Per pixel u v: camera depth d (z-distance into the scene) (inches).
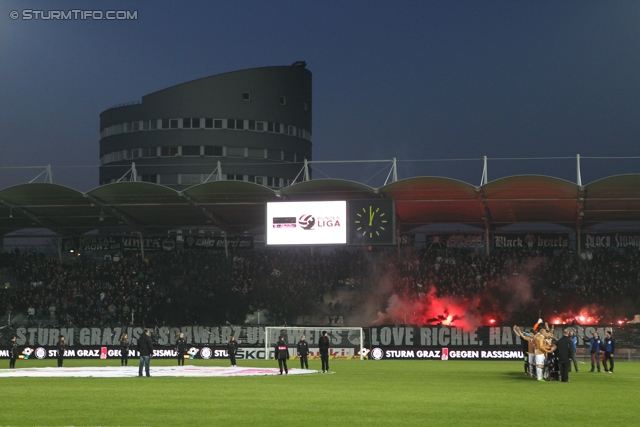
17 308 2824.8
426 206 2684.5
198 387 1115.9
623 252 2861.7
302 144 4315.9
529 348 1376.7
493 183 2370.8
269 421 711.7
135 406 832.9
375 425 687.7
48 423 693.3
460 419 732.7
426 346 2316.7
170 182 4013.3
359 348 2342.5
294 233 2551.7
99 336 2465.6
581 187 2364.7
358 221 2514.8
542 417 749.3
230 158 4040.4
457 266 2874.0
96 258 3245.6
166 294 2847.0
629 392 1038.4
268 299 2773.1
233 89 4079.7
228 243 3102.9
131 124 4089.6
